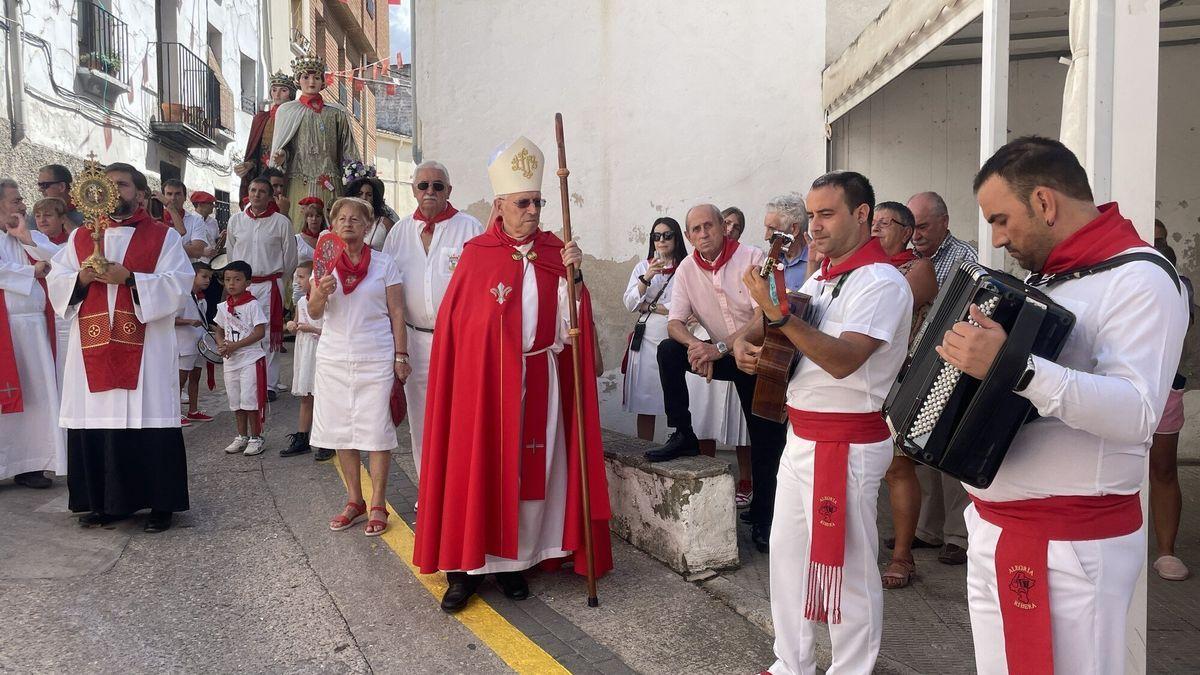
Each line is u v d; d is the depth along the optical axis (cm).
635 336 608
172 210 931
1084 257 197
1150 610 400
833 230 286
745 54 702
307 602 396
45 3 1131
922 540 477
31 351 566
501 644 355
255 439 643
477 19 717
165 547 463
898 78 719
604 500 416
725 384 573
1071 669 198
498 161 417
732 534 435
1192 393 685
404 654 348
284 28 2194
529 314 411
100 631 363
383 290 488
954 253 431
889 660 340
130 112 1388
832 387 283
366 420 478
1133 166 273
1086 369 191
